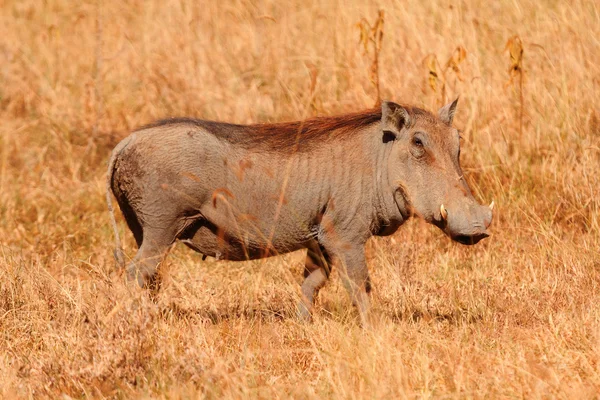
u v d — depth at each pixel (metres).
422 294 15.67
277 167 14.20
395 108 13.96
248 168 14.09
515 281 16.53
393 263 16.80
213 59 25.69
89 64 28.12
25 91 27.30
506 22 23.41
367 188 14.30
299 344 13.62
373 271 17.38
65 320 13.73
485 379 11.66
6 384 11.82
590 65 21.03
